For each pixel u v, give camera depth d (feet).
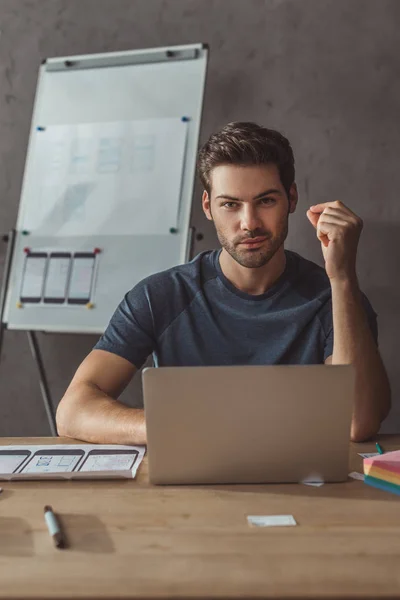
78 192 7.80
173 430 3.22
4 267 8.58
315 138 7.91
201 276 5.28
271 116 8.00
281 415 3.20
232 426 3.22
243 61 8.05
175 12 8.19
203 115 8.16
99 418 4.09
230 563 2.43
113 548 2.57
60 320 7.65
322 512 2.91
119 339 5.08
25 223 7.94
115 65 7.90
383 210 7.79
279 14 7.97
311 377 3.16
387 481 3.18
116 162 7.72
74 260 7.68
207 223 8.05
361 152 7.82
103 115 7.86
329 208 4.73
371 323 5.09
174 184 7.48
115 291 7.48
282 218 4.75
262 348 5.02
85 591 2.24
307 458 3.25
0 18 8.61
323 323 5.02
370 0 7.77
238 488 3.23
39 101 8.11
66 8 8.48
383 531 2.70
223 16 8.08
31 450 3.90
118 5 8.33
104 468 3.48
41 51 8.55
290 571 2.36
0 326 7.88
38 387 8.55
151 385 3.18
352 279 4.62
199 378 3.17
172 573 2.36
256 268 4.95
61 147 7.95
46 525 2.81
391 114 7.75
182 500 3.08
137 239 7.51
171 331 5.13
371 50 7.77
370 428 4.21
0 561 2.48
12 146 8.60
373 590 2.22
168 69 7.72
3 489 3.29
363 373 4.37
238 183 4.63
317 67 7.89
